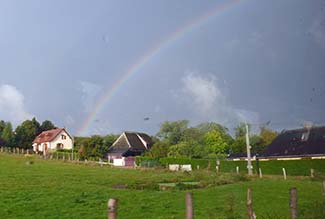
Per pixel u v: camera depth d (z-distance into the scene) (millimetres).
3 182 34938
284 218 18547
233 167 66625
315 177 45188
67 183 35562
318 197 28344
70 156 80875
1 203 23797
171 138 107312
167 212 21859
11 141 115875
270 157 75250
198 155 93812
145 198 27359
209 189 33469
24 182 35344
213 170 62594
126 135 105438
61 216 20359
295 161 60312
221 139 101188
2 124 121000
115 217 9562
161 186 35094
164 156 84375
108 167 60906
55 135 110375
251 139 106312
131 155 100500
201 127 109812
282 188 33938
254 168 64312
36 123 125312
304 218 18844
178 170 57906
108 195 28203
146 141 105312
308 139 74438
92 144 80500
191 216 12398
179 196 28547
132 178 42844
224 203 25188
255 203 25203
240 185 36375
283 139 79312
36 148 112812
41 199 25516
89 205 23703
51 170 50438
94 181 38375
